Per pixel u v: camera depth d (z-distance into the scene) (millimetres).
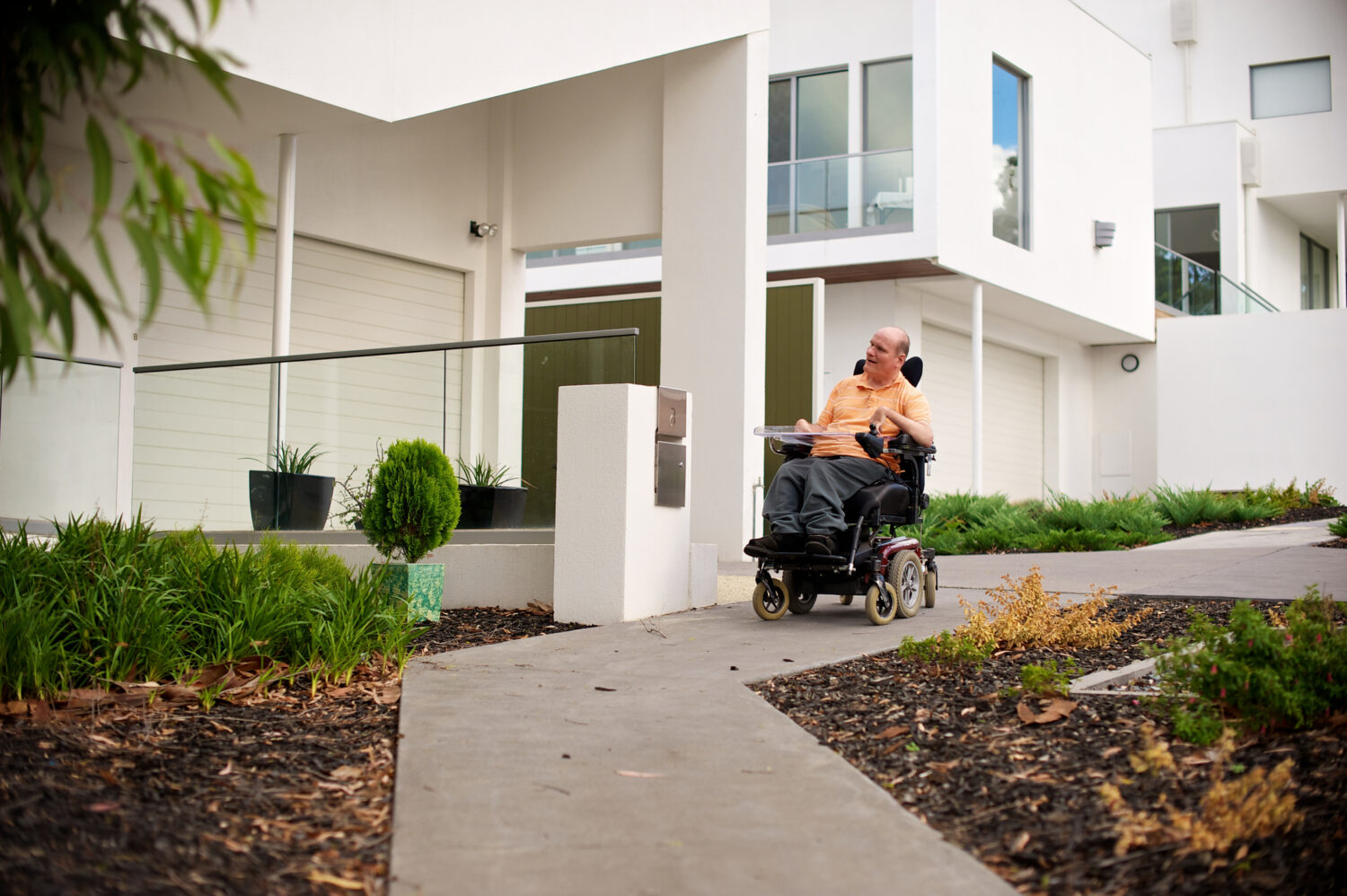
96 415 8242
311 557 5809
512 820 2766
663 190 10258
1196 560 8805
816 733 3662
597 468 6238
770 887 2342
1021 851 2557
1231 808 2533
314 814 2855
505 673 4656
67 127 7699
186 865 2393
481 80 8367
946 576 8398
